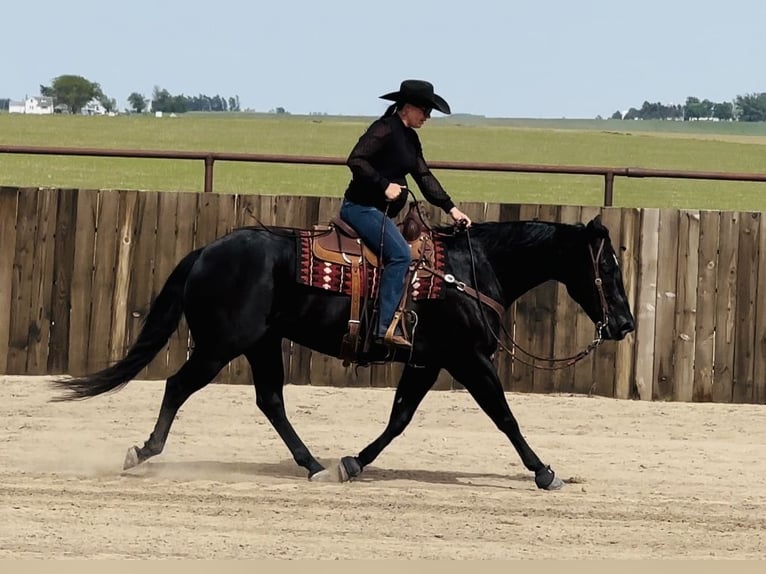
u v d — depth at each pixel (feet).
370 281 37.17
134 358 38.14
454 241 38.29
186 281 37.81
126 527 32.12
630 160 221.66
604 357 54.75
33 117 301.63
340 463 38.50
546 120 543.39
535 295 54.49
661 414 51.90
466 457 43.04
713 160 228.43
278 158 54.24
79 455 41.39
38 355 54.34
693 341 54.75
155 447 37.78
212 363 37.35
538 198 139.74
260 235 37.50
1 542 30.32
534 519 34.35
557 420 49.98
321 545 31.07
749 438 47.73
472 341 37.78
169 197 54.34
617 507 35.94
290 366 54.49
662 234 54.70
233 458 41.83
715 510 35.88
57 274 54.29
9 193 54.08
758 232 54.75
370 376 54.70
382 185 36.70
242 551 30.30
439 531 32.78
